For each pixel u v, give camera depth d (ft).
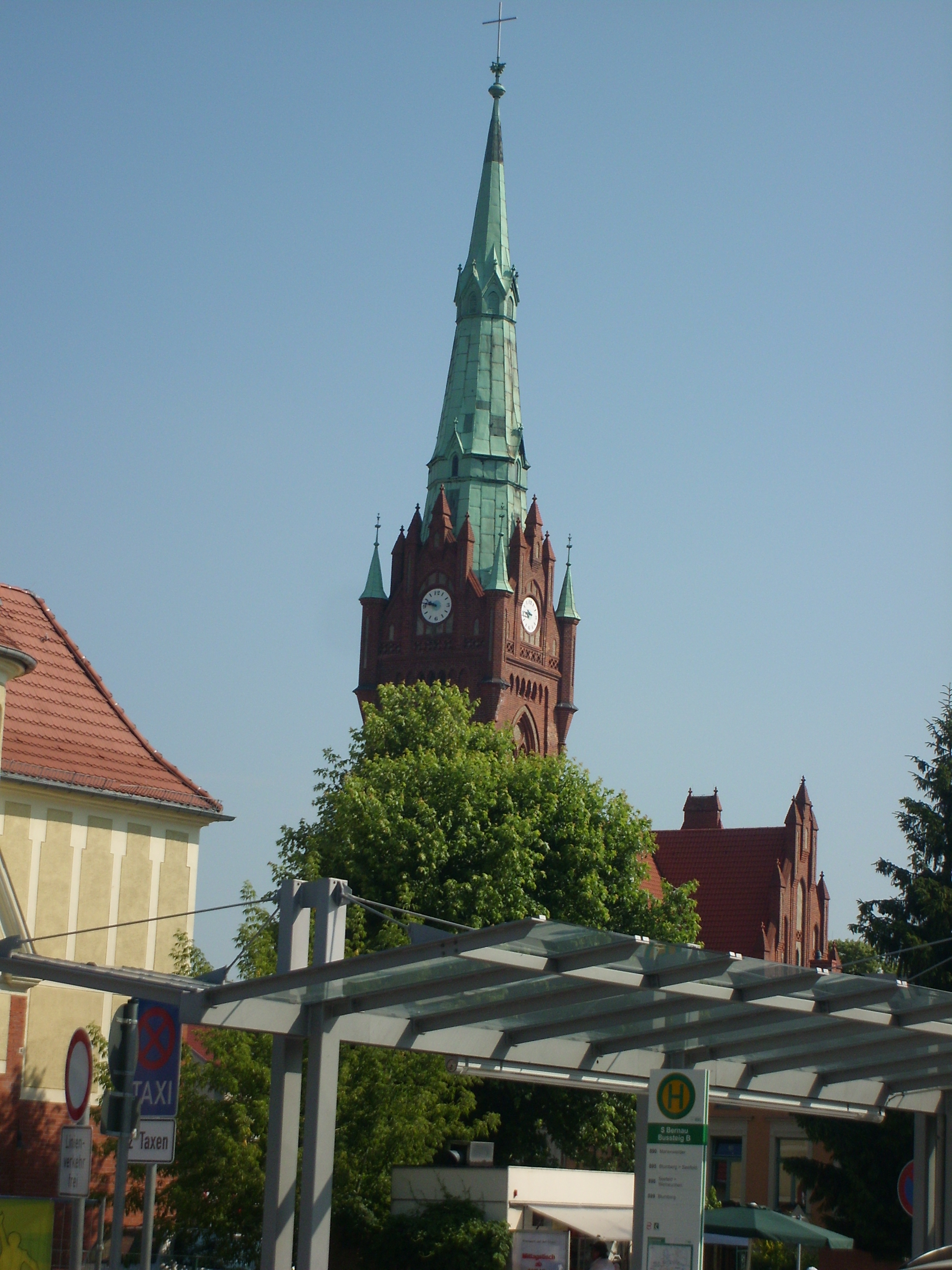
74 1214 51.52
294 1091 65.46
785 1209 187.01
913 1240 89.15
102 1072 108.78
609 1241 112.47
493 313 381.19
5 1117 115.75
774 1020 67.92
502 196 385.29
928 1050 78.48
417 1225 107.65
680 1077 52.75
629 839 182.50
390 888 165.99
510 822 169.48
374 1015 66.90
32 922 125.29
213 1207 100.73
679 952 56.39
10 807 125.39
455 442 375.66
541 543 380.58
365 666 373.61
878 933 153.99
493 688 361.71
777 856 319.47
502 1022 69.51
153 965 134.10
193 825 139.03
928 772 160.15
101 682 143.64
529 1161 158.71
